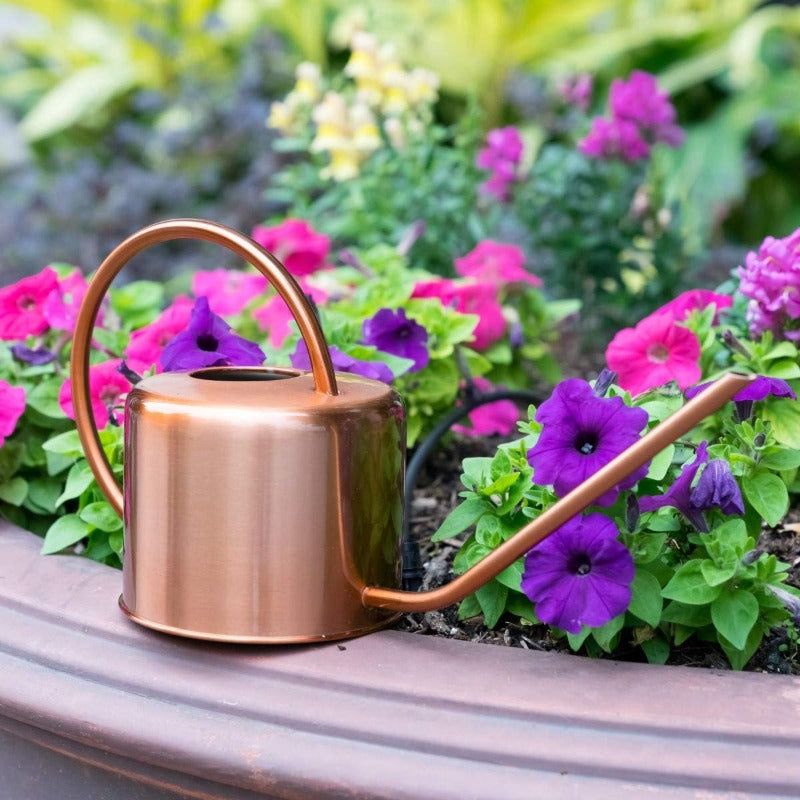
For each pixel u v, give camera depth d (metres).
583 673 0.79
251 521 0.81
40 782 0.90
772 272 1.12
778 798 0.67
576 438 0.83
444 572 1.09
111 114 4.23
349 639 0.85
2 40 4.29
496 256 1.65
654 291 2.00
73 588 0.95
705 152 3.75
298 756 0.74
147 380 0.90
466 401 1.36
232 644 0.83
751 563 0.83
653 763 0.69
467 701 0.75
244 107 3.63
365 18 2.12
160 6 4.14
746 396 0.93
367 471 0.84
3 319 1.29
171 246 3.45
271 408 0.81
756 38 3.85
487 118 3.77
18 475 1.28
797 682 0.77
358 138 1.92
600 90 4.00
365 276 1.62
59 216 3.49
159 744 0.78
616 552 0.79
